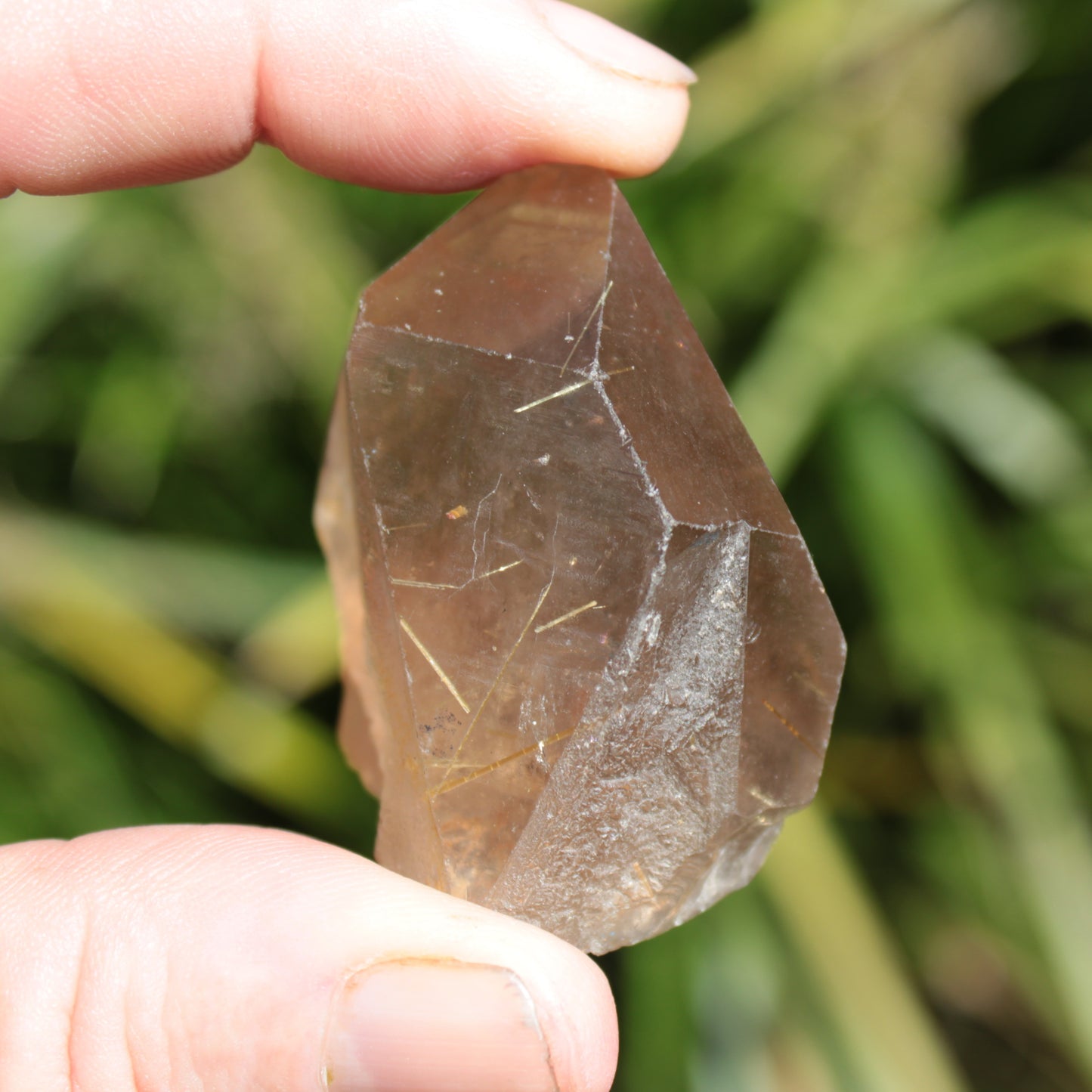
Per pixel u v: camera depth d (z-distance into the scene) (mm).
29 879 221
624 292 221
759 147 286
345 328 277
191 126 240
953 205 296
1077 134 307
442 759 219
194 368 288
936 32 284
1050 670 285
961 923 286
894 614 269
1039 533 284
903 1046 258
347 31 236
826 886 263
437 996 213
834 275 278
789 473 283
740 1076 263
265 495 294
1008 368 283
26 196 273
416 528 220
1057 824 266
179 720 273
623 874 220
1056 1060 299
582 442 217
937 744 282
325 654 271
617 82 237
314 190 282
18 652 280
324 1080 214
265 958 216
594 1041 213
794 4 279
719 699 219
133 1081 217
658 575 215
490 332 220
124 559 276
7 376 280
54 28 233
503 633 218
